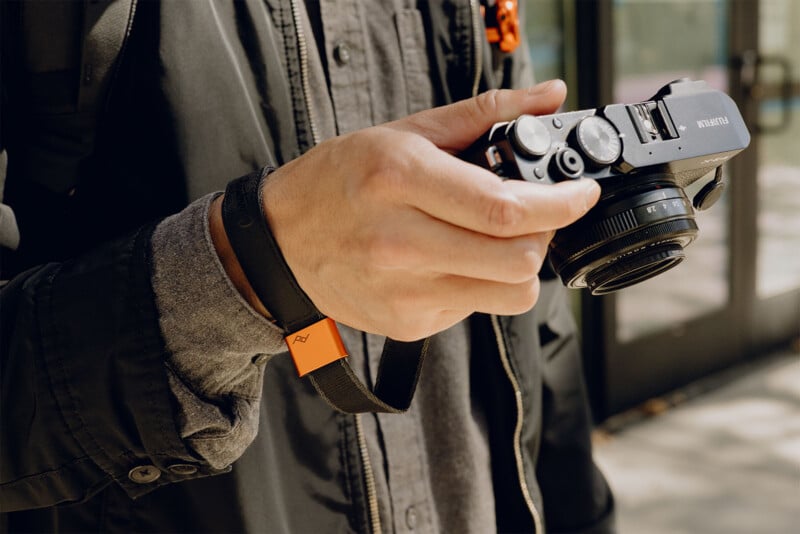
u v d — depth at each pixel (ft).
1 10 2.00
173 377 1.81
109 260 1.83
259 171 1.76
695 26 9.75
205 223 1.78
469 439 2.64
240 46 2.28
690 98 2.06
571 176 1.78
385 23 2.52
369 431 2.46
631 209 1.90
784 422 9.68
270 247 1.68
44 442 1.83
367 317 1.68
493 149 1.76
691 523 7.82
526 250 1.49
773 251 11.55
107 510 2.18
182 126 2.13
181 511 2.21
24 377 1.82
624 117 1.94
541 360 2.89
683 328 10.39
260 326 1.79
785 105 10.98
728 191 10.66
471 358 2.74
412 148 1.48
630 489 8.45
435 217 1.50
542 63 8.54
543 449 2.96
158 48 2.11
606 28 8.61
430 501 2.56
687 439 9.39
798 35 11.12
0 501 1.90
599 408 9.68
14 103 2.07
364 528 2.42
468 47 2.57
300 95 2.33
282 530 2.28
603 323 9.41
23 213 2.15
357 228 1.55
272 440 2.31
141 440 1.83
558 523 2.98
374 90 2.49
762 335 11.44
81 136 2.09
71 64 2.04
